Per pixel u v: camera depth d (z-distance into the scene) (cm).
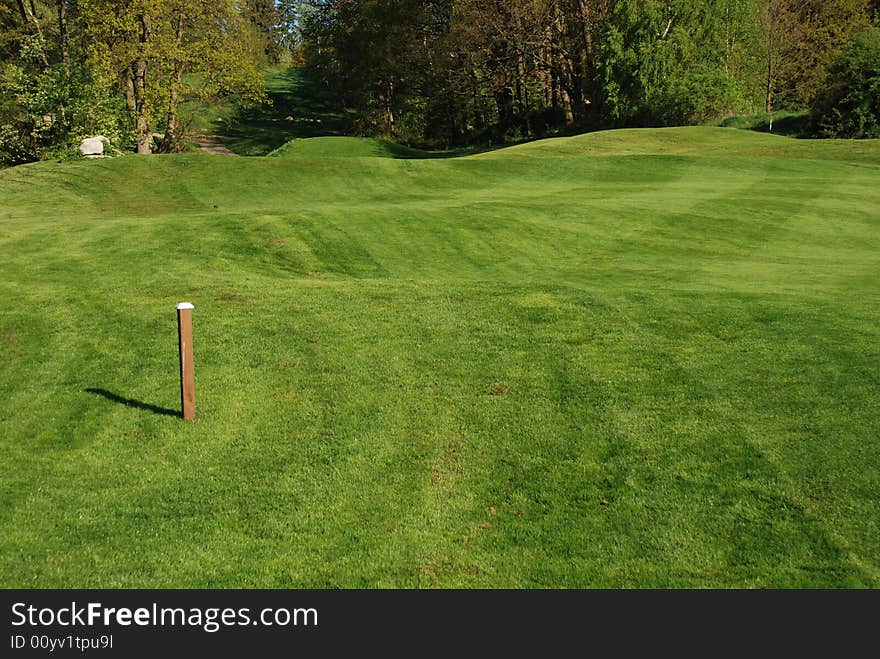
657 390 871
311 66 7931
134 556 618
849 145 3244
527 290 1259
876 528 618
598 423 807
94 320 1142
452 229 1834
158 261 1471
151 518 670
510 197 2292
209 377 950
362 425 826
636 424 800
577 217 1970
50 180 2581
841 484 674
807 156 3080
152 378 955
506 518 661
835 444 734
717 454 736
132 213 2222
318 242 1689
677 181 2591
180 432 822
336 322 1123
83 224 1798
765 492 672
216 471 745
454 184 2659
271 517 669
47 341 1071
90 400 902
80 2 3438
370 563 607
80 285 1316
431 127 6209
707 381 884
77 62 3556
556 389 890
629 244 1764
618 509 664
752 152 3203
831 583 568
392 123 6344
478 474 729
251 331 1091
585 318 1109
